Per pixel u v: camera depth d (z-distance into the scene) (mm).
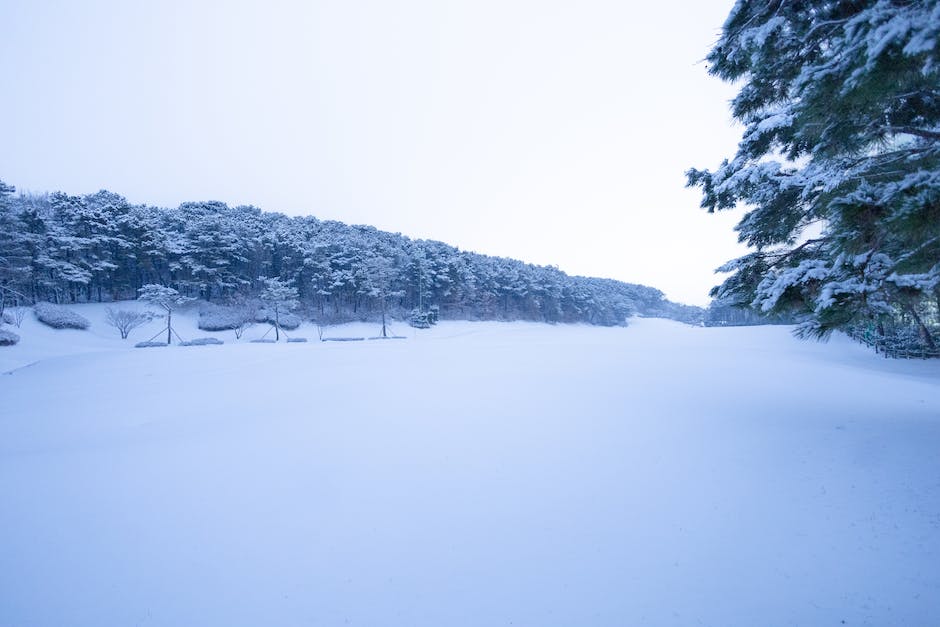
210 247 51156
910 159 4527
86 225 44875
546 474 6207
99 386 15180
